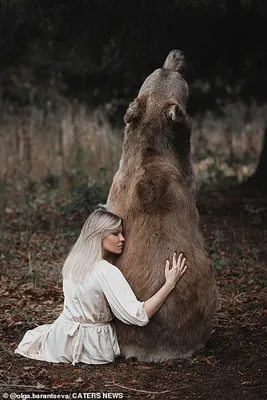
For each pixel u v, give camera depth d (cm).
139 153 675
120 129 1830
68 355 657
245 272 998
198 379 620
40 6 1181
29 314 818
